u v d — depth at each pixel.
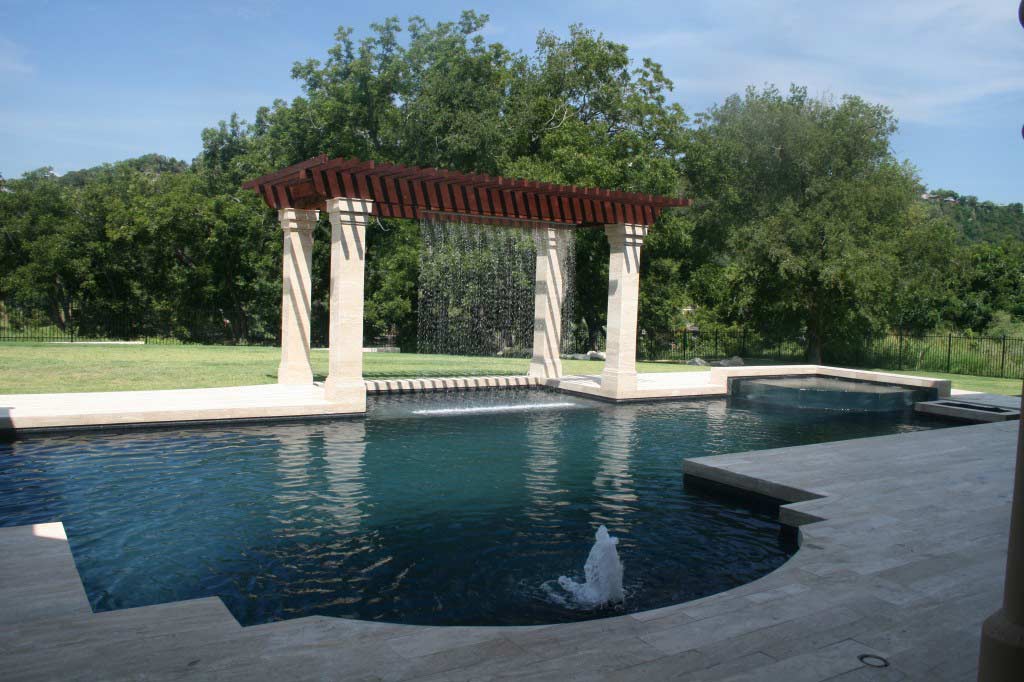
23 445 9.17
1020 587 1.89
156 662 3.23
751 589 4.38
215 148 38.75
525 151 30.19
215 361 19.09
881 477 7.45
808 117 27.50
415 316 29.75
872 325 25.92
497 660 3.33
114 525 6.22
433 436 10.66
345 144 30.42
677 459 9.49
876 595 4.29
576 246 26.75
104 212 32.72
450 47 31.33
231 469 8.29
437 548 5.82
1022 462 1.90
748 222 28.22
